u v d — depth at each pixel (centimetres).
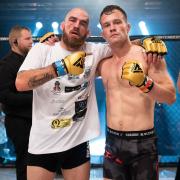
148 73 210
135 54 219
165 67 212
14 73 293
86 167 236
